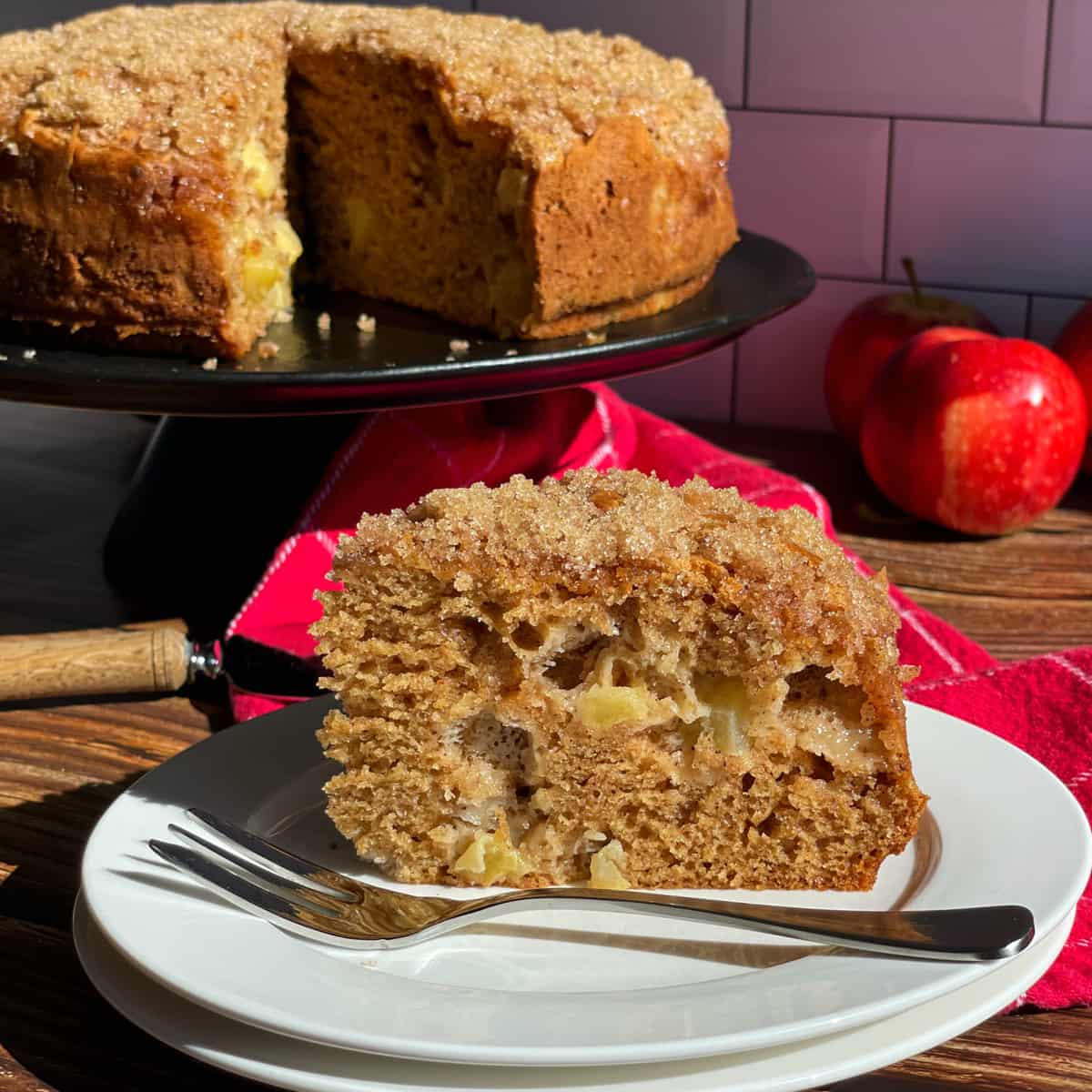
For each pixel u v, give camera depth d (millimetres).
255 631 496
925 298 705
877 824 390
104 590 582
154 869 369
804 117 735
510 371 513
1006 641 550
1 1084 352
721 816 398
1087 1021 370
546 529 394
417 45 618
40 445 725
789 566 394
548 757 398
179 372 504
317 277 674
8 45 630
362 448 570
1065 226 714
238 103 584
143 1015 338
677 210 591
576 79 600
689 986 333
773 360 771
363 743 396
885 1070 356
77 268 552
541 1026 316
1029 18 691
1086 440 658
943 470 620
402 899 381
